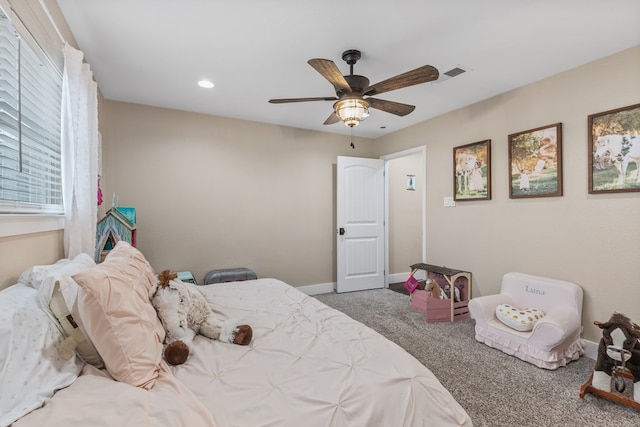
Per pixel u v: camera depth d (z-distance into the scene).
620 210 2.27
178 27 1.97
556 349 2.21
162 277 1.41
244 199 3.93
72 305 1.00
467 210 3.42
